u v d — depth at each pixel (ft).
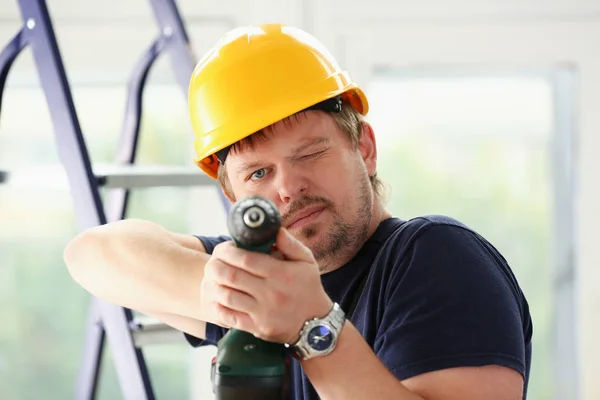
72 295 9.09
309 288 3.24
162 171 5.71
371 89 8.64
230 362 3.24
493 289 3.58
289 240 3.22
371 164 4.58
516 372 3.43
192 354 8.79
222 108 4.24
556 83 8.55
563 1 8.15
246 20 8.35
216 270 3.23
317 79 4.23
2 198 8.93
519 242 8.74
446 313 3.49
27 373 9.20
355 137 4.32
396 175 8.75
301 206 4.09
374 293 3.98
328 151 4.14
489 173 8.68
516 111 8.60
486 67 8.47
